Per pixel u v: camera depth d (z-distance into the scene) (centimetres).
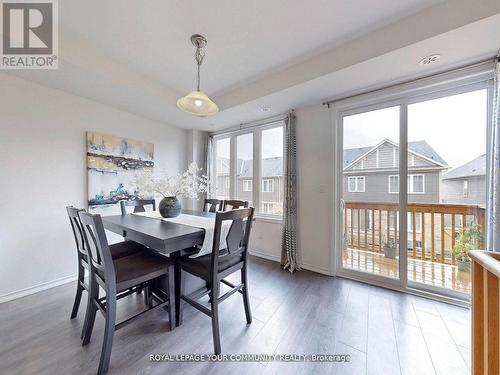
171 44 194
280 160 329
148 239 148
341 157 270
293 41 191
